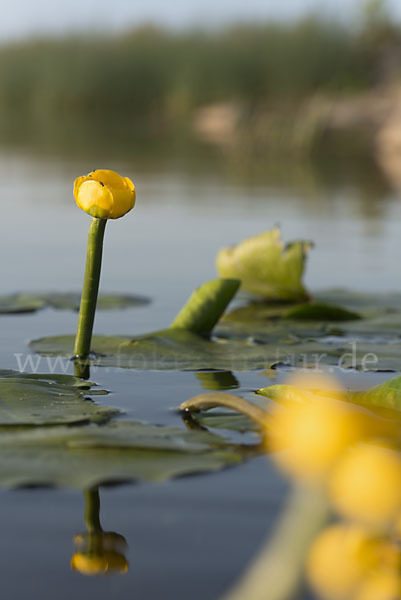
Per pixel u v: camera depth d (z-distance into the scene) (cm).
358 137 1523
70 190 729
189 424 268
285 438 265
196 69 2006
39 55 2272
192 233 491
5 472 257
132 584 243
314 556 222
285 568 186
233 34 2083
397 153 1334
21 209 594
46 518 254
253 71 1956
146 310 315
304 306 308
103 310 315
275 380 281
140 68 2128
